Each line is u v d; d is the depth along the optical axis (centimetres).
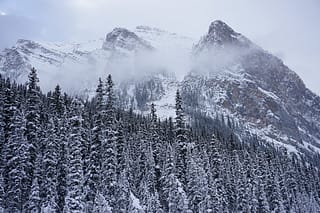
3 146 6075
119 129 7262
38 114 6556
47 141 5941
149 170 7556
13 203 5219
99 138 6156
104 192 5678
